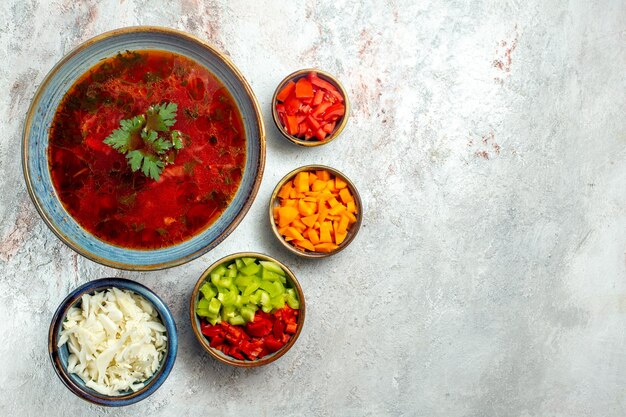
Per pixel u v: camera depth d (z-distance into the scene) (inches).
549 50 37.9
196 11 35.5
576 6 38.0
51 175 32.5
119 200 33.0
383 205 36.8
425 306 37.2
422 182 37.1
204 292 33.9
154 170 32.6
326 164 36.4
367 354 36.8
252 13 35.9
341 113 35.1
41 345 34.9
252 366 34.0
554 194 38.0
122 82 32.9
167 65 33.1
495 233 37.7
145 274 35.3
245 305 34.3
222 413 35.7
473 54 37.3
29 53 34.9
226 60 32.5
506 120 37.6
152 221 33.1
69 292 35.0
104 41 32.1
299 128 35.1
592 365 38.1
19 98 34.9
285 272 34.3
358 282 36.7
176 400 35.4
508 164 37.7
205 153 33.4
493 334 37.7
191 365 35.5
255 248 36.0
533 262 38.0
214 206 33.4
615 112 38.2
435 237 37.3
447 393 37.4
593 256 38.1
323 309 36.4
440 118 37.1
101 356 32.7
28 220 34.9
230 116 33.4
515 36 37.6
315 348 36.4
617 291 38.2
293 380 36.3
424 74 37.0
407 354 37.1
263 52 36.0
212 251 35.6
